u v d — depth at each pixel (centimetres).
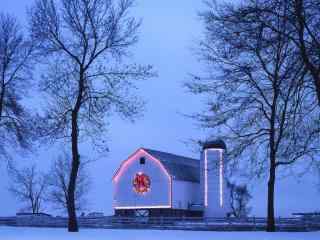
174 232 3838
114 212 7531
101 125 3897
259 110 3347
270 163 3703
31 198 9300
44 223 5781
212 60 3089
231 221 5334
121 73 3847
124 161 7575
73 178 3803
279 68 2053
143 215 7331
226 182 7300
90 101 3812
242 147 3403
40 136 3975
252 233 3528
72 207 3775
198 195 7762
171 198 7200
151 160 7412
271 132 3347
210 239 2558
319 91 1783
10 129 4581
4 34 4619
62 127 3866
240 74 2961
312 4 1792
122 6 3900
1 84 4609
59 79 3862
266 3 1861
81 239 2558
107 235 3105
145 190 7362
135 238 2691
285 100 2016
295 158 2647
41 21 3831
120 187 7550
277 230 4600
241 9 1967
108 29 3850
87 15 3819
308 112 1947
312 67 1775
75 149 3784
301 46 1773
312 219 4988
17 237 2731
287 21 1830
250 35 1948
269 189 3903
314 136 2155
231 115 3331
